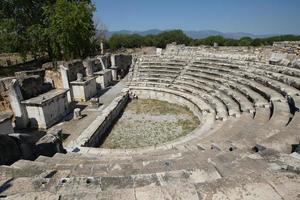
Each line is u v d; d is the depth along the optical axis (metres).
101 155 10.65
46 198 4.46
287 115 11.34
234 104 16.94
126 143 15.83
